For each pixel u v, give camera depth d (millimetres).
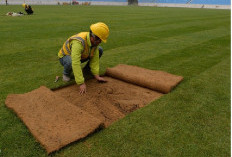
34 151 1899
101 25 2756
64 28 9000
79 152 1895
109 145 1988
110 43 6328
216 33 8703
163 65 4371
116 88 3258
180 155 1903
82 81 2902
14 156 1842
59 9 22812
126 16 15680
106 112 2584
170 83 3223
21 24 9797
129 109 2672
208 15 18969
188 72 3971
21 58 4586
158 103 2773
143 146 1990
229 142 2086
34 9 21953
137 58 4832
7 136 2078
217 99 2934
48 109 2416
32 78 3512
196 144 2045
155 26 10422
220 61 4707
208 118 2473
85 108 2637
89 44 2881
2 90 3037
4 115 2416
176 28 9945
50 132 2053
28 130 2164
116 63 4438
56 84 3293
